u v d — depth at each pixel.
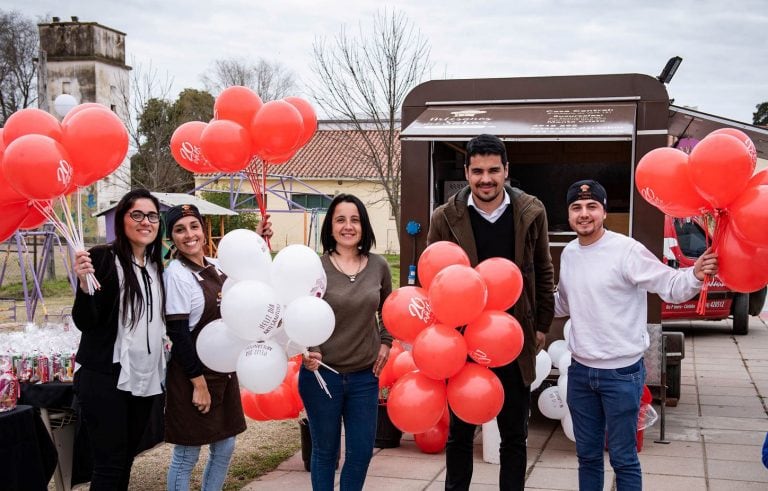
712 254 3.26
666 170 3.39
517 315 3.76
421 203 6.21
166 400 3.78
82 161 3.54
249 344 3.60
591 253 3.61
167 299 3.66
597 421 3.63
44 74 17.27
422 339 3.41
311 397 3.68
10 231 3.79
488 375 3.51
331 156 30.02
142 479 4.98
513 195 3.82
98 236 24.88
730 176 3.11
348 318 3.68
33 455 3.71
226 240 3.63
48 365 4.33
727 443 5.59
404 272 6.24
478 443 5.65
